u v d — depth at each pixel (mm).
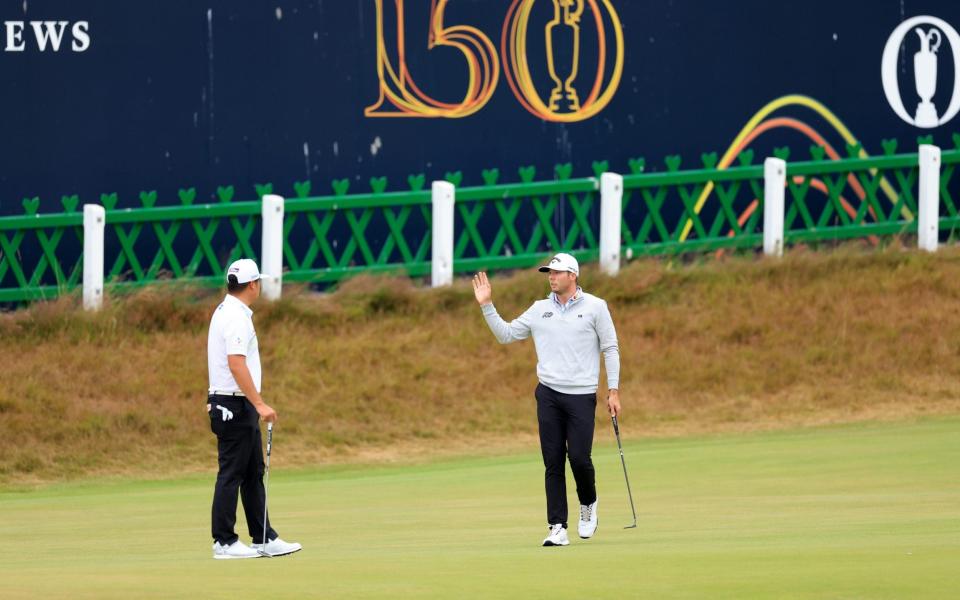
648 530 36938
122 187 82125
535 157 86562
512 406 73688
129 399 70062
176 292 77312
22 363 71500
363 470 64312
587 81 87125
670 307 80750
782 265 83188
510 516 42438
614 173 87375
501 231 82812
